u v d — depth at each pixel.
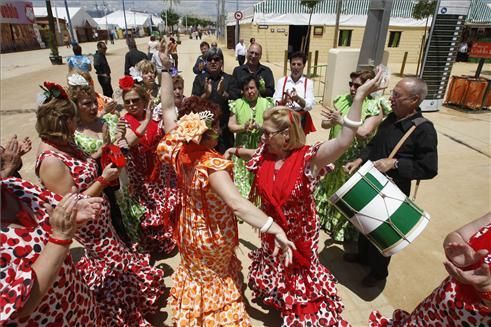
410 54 23.11
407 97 2.57
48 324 1.50
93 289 2.37
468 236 1.68
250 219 1.75
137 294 2.48
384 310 2.88
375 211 2.41
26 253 1.28
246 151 2.80
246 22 22.69
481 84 9.55
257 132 4.11
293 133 2.10
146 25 63.62
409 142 2.62
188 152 1.95
